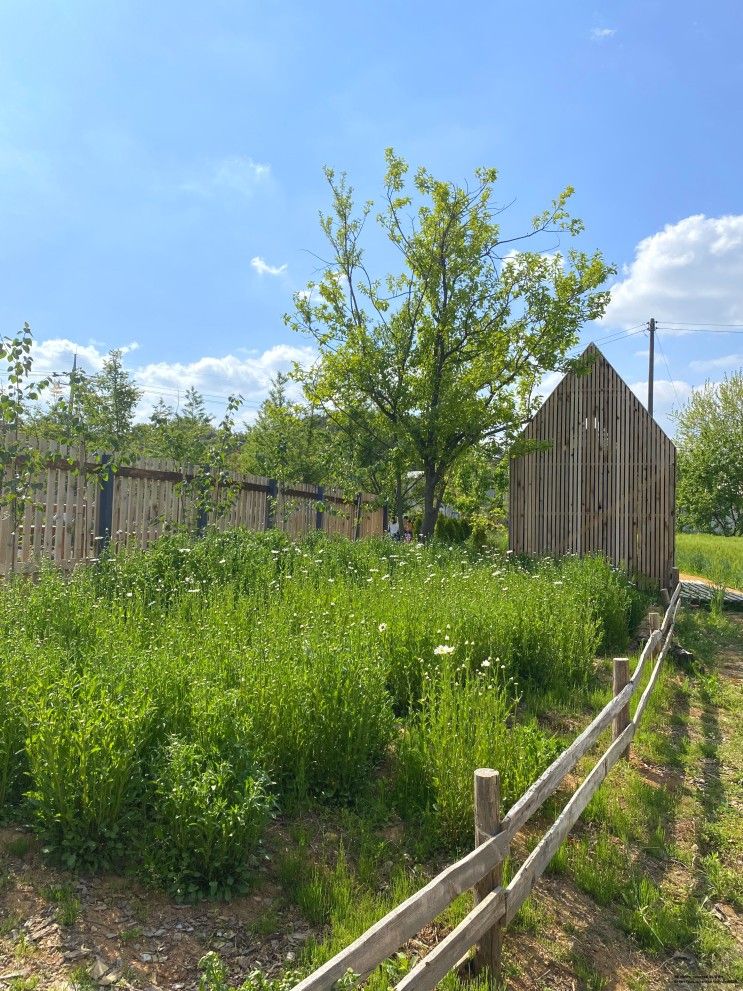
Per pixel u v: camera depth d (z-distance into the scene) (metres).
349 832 4.31
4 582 7.11
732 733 7.11
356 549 11.80
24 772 3.93
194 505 10.96
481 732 4.59
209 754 3.89
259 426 23.45
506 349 15.48
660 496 14.09
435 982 2.83
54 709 3.82
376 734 4.97
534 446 14.28
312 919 3.50
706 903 4.25
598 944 3.79
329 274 15.59
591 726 5.04
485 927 3.22
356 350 15.33
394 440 16.02
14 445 7.48
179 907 3.46
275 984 2.76
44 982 2.89
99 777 3.67
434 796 4.56
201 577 8.38
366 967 2.50
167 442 12.75
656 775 5.93
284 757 4.58
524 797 3.80
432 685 5.41
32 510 8.08
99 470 8.73
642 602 11.73
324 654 5.00
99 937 3.18
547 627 7.77
